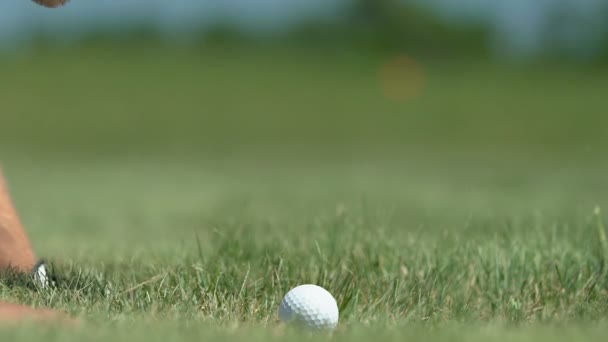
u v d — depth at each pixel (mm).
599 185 19172
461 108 47688
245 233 7594
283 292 6090
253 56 57375
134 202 16719
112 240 10461
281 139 40000
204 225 11648
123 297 5742
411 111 47188
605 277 6426
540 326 5176
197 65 55031
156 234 11344
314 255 6809
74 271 6379
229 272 6305
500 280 6359
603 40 55719
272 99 49000
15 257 5863
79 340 4156
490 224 9227
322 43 58969
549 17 56406
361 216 8250
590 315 5766
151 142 38688
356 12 59312
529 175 23719
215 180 22984
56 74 51281
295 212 12469
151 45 56875
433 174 24453
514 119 44969
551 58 56969
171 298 5758
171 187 20656
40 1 6133
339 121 44594
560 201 14633
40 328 4301
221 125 42906
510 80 54500
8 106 44906
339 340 4465
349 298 5812
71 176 24672
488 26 58438
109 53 55531
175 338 4312
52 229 12258
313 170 26984
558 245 7066
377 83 53344
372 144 38906
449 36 58875
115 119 43281
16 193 18797
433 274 6324
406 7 58562
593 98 49688
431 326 5148
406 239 7672
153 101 47125
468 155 34375
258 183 21500
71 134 40062
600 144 38344
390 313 5715
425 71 56656
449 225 10508
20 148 36562
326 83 52812
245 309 5672
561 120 44531
